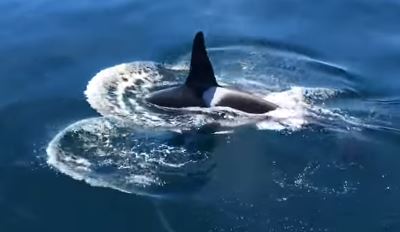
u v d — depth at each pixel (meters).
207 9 29.64
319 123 21.00
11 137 20.56
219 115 21.31
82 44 26.58
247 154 19.52
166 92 22.41
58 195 18.03
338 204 17.50
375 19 28.66
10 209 17.58
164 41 26.77
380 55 25.92
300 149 19.73
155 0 30.38
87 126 20.97
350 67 25.08
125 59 25.42
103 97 22.70
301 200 17.62
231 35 27.27
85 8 29.77
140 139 20.23
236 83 23.56
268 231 16.52
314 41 27.00
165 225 16.81
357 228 16.66
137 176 18.64
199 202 17.53
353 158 19.27
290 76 24.25
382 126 20.92
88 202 17.72
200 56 21.73
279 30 27.78
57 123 21.25
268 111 21.48
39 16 29.06
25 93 23.05
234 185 18.16
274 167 18.94
